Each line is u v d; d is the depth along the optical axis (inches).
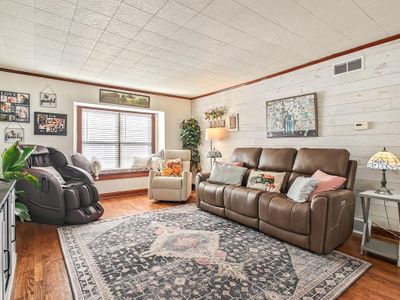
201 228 111.6
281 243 94.9
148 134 222.5
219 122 193.8
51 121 155.6
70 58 125.2
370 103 108.7
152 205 156.9
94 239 98.8
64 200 115.9
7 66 137.3
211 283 67.4
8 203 62.4
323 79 126.2
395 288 66.5
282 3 77.7
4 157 87.3
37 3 76.8
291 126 140.1
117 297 61.3
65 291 64.8
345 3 77.9
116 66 137.6
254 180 121.8
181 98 221.6
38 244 95.3
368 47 109.0
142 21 88.6
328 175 102.7
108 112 201.0
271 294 62.6
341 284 67.5
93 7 79.4
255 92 164.2
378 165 87.7
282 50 116.1
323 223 83.0
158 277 70.3
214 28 94.3
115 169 187.5
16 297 62.0
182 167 184.7
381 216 105.8
